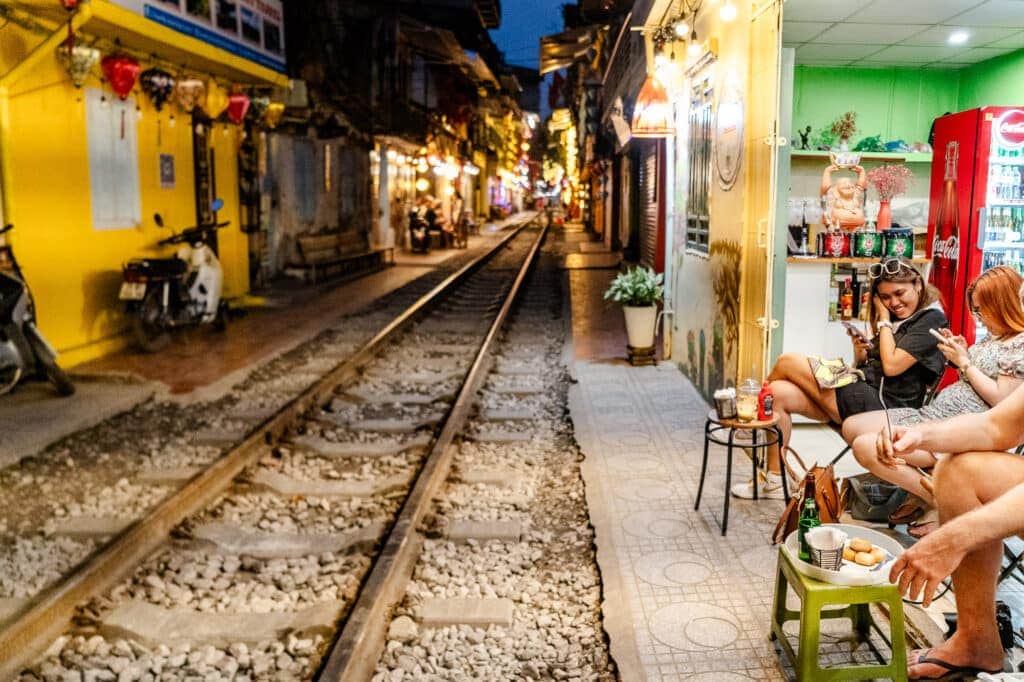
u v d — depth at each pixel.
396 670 3.97
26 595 4.62
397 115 27.06
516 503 6.07
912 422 4.80
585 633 4.32
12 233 9.30
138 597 4.69
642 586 4.67
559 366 10.83
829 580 3.55
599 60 27.44
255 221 16.47
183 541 5.41
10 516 5.72
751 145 6.96
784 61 6.54
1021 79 7.37
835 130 7.99
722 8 7.00
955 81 8.30
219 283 12.35
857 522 5.26
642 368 10.44
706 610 4.40
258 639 4.29
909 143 8.37
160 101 11.98
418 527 5.55
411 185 34.03
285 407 8.07
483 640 4.27
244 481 6.49
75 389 9.02
